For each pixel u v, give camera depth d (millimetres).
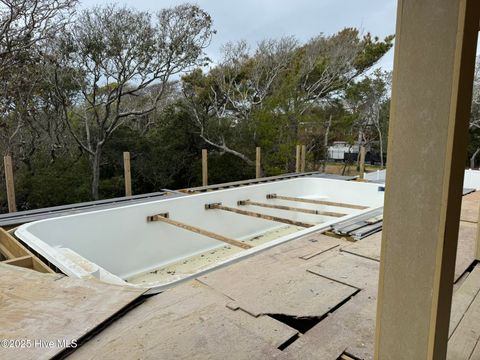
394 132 894
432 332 870
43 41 8000
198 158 12344
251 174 12484
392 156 906
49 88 8812
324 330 1421
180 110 11938
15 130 8547
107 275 2035
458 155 801
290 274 2008
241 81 12742
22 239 2719
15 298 1608
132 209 3963
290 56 12586
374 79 13734
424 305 881
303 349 1286
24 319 1427
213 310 1562
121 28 9242
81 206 4242
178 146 11984
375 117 14414
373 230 2936
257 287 1820
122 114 10352
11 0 7066
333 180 6410
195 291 1766
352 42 12617
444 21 766
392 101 889
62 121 9711
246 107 12680
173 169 11875
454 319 1540
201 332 1379
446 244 831
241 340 1327
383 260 962
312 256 2332
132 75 9828
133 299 1592
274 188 6086
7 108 7875
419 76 826
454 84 763
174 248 4488
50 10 7688
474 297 1755
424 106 825
